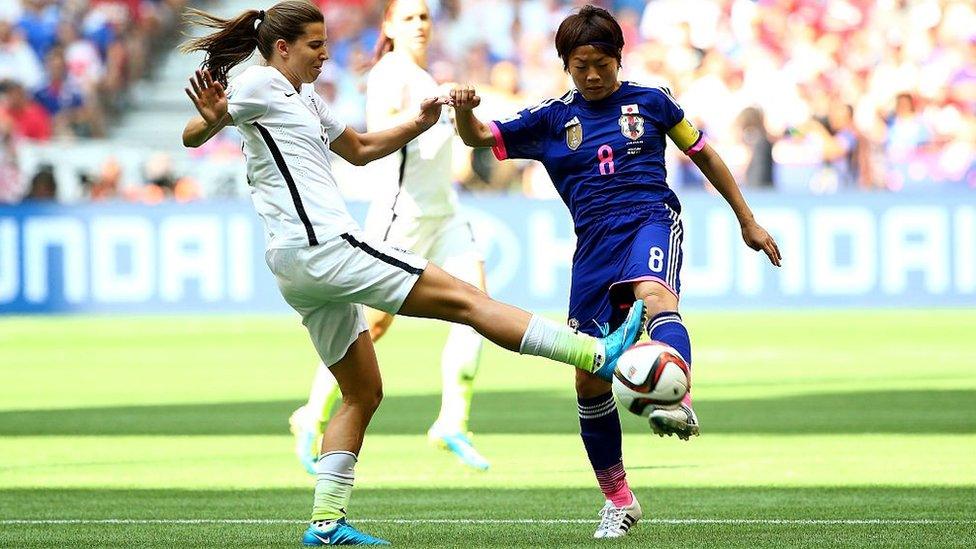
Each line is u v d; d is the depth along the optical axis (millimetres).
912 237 65625
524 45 81688
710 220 65812
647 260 17406
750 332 56969
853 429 30141
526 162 69875
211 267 66750
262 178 16969
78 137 79562
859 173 72938
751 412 33469
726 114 75188
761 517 19250
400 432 30906
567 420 32719
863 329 57406
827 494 21484
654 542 17141
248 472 25109
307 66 17359
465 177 69750
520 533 18156
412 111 26219
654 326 17016
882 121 74000
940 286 65688
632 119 18062
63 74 80812
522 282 65000
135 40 84750
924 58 76188
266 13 17453
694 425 15992
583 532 18234
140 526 18984
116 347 54000
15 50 80875
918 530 17844
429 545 17109
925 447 27156
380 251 16781
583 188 18047
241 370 45875
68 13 83688
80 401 37750
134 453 27766
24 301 67125
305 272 16797
